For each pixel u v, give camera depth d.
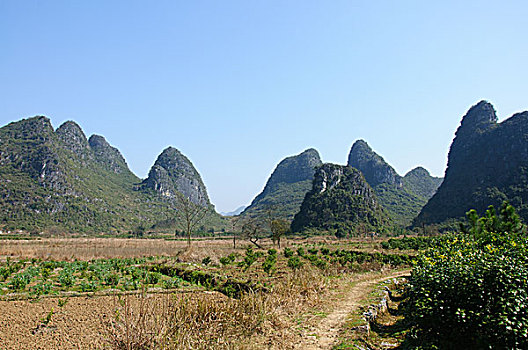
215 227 138.62
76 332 10.00
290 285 11.70
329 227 85.75
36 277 20.78
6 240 59.16
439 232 65.31
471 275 5.96
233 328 7.64
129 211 131.62
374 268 20.81
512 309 5.39
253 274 19.27
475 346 5.75
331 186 102.75
